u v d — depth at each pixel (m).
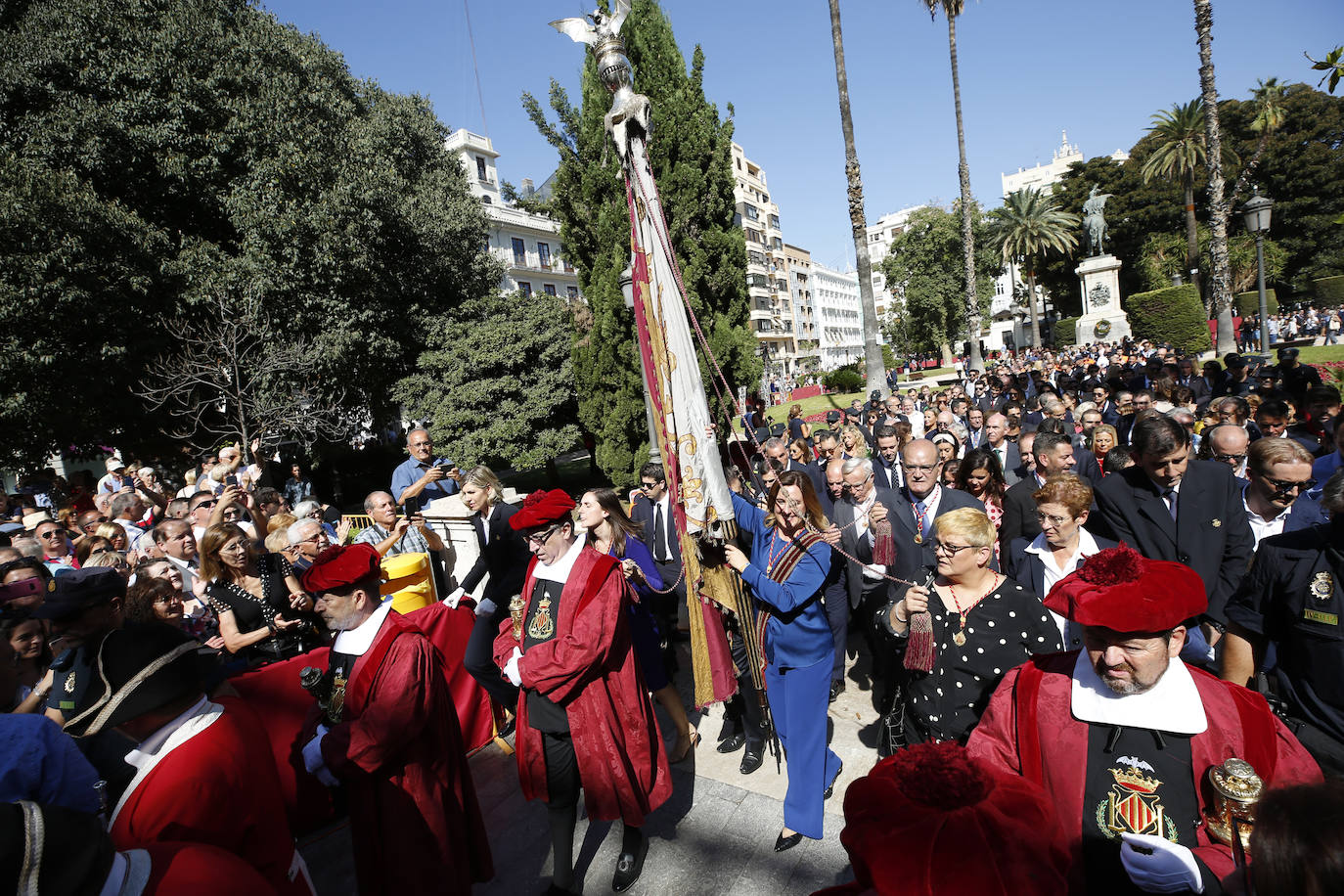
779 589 3.12
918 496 4.34
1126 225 46.41
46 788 1.92
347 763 2.53
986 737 1.98
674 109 11.15
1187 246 42.34
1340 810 1.02
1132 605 1.60
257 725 2.43
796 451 6.54
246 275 15.13
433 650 2.79
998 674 2.43
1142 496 3.72
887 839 1.21
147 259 14.22
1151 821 1.67
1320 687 2.33
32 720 1.98
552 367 18.16
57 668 2.63
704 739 4.33
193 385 14.71
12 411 12.96
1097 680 1.81
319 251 15.60
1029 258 47.47
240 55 15.61
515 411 17.17
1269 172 42.16
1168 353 16.77
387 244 17.88
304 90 16.47
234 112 15.20
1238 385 9.70
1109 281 35.81
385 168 17.64
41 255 12.50
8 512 8.66
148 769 2.03
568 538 3.21
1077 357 30.00
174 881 1.48
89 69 14.02
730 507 3.43
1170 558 3.59
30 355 12.82
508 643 3.31
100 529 5.84
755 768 3.87
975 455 4.66
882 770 1.41
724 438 10.17
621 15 3.62
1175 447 3.50
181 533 5.09
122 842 1.94
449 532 6.53
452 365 17.56
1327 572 2.30
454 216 19.27
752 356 11.83
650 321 3.55
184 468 18.20
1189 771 1.68
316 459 18.92
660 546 5.04
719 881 3.04
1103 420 9.23
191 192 15.52
